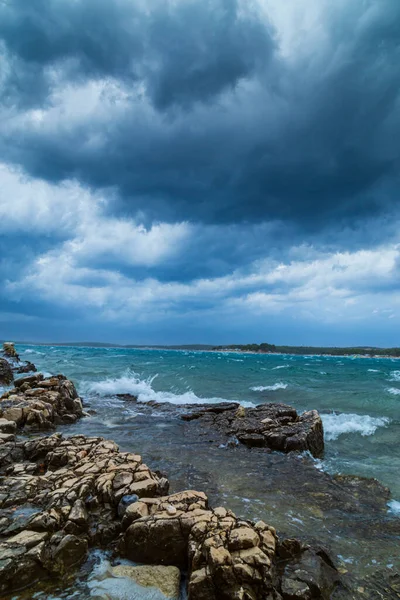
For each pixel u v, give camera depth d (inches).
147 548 227.8
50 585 203.6
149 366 1576.0
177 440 518.9
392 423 642.8
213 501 318.3
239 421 590.9
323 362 2770.7
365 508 315.6
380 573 223.0
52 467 349.7
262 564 196.4
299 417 596.7
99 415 681.0
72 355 2539.4
